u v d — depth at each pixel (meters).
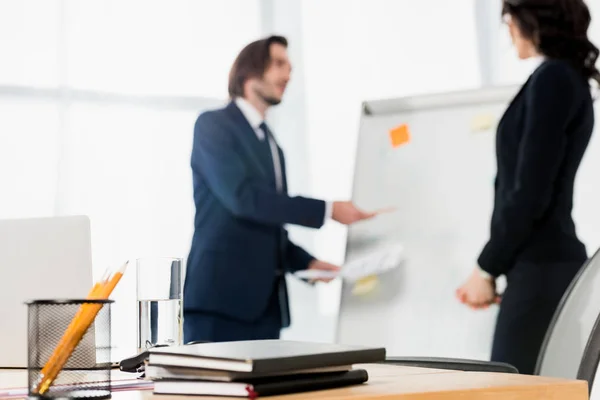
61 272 1.55
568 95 3.44
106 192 3.41
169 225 3.50
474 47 3.72
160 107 3.52
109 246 3.40
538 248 3.34
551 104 3.43
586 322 1.54
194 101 3.58
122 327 3.36
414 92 3.74
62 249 1.55
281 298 3.64
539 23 3.56
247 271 3.60
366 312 3.46
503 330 3.29
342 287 3.53
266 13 3.69
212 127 3.59
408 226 3.48
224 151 3.60
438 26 3.75
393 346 3.39
